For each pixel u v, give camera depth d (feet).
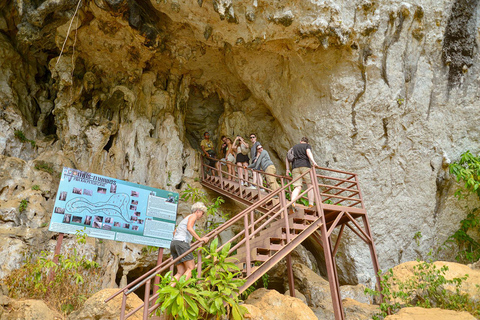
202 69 43.52
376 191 35.09
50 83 42.09
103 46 36.76
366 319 23.41
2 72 36.06
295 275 33.50
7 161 30.99
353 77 33.71
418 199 36.11
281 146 41.39
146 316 15.07
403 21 32.40
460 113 35.45
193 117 48.55
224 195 38.75
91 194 24.80
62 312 20.29
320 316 27.30
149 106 41.24
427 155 35.70
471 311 19.48
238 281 16.85
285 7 29.78
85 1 31.37
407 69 33.94
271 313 18.15
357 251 35.01
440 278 21.06
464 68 34.58
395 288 23.62
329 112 35.06
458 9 33.94
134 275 35.78
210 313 16.33
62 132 36.45
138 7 31.53
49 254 25.86
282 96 38.75
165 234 26.99
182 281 15.49
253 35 31.27
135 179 37.70
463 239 35.83
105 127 37.73
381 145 34.86
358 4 30.94
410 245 36.17
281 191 21.07
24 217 28.81
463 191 35.86
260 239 20.21
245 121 44.65
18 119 34.81
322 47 33.35
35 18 28.91
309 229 20.63
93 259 29.43
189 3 29.84
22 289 21.02
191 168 42.22
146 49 37.22
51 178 32.60
